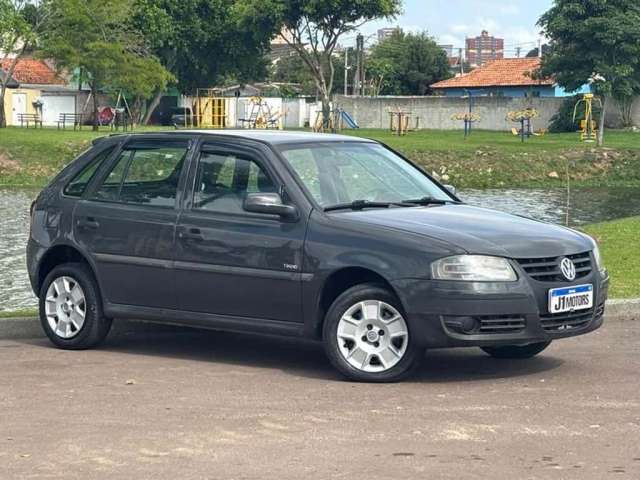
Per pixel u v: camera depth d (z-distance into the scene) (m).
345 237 9.06
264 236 9.44
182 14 82.12
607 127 70.56
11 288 17.11
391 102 80.75
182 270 9.86
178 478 6.37
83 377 9.20
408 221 9.15
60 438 7.24
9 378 9.16
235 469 6.52
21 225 27.41
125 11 64.50
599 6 55.53
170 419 7.71
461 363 9.78
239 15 75.50
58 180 10.91
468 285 8.58
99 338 10.48
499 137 63.75
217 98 78.19
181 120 80.06
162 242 9.98
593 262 9.29
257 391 8.62
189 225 9.85
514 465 6.53
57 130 63.56
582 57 56.12
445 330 8.62
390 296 8.84
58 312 10.60
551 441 7.04
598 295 9.25
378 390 8.62
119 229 10.26
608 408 7.92
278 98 78.12
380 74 104.75
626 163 51.69
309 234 9.23
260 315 9.52
